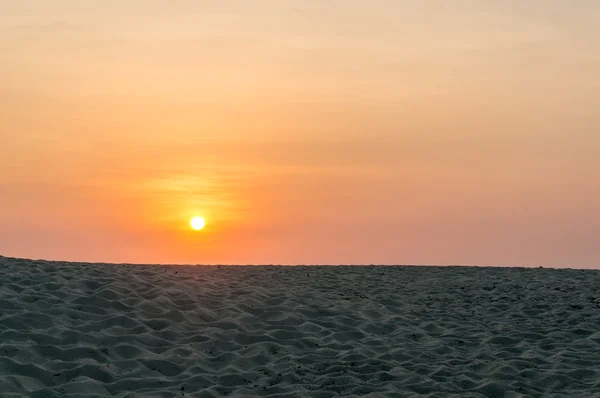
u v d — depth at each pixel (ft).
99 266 40.19
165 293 34.01
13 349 24.12
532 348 29.55
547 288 43.80
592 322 34.58
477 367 26.50
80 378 22.30
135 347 26.32
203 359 26.22
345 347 28.86
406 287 43.45
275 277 43.65
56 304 30.30
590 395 23.20
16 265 37.86
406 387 23.56
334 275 46.55
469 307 38.42
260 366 25.93
